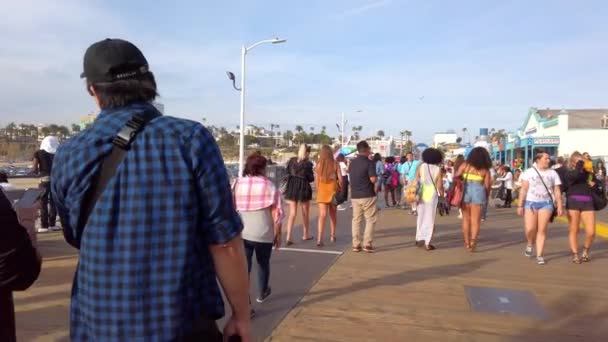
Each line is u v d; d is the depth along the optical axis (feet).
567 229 40.11
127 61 5.85
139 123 5.51
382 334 15.47
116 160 5.41
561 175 27.53
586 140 122.83
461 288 20.84
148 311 5.29
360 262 25.53
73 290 5.85
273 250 28.27
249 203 17.53
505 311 17.92
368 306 18.20
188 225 5.42
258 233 17.53
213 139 5.85
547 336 15.60
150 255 5.29
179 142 5.48
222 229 5.70
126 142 5.39
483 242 32.78
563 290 20.80
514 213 52.29
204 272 5.77
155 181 5.33
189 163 5.48
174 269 5.34
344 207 52.37
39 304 17.67
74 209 5.53
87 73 5.94
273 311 17.44
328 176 29.81
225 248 5.79
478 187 29.07
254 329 15.67
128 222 5.26
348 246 29.96
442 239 33.71
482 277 22.82
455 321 16.78
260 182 17.65
